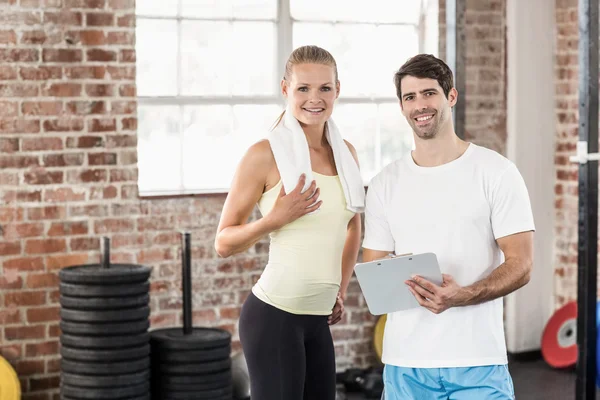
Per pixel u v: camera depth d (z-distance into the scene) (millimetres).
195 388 5797
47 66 6078
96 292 5566
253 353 3598
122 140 6273
